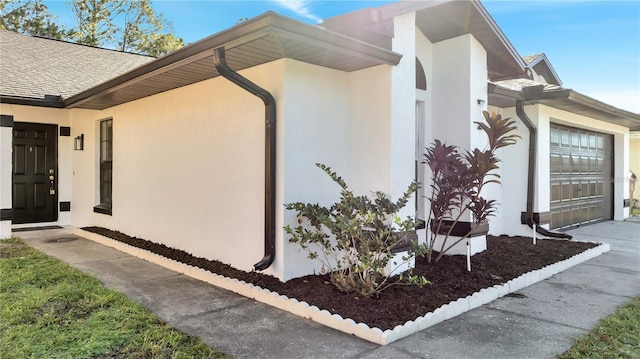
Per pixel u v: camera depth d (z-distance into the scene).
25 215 8.38
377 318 3.42
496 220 7.67
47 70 9.05
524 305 4.11
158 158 6.25
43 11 20.75
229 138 4.98
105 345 2.94
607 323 3.58
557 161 8.65
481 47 6.17
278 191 4.30
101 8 21.97
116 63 10.70
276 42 3.68
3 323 3.28
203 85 5.37
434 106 6.16
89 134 8.19
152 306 3.87
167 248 5.96
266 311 3.77
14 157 8.22
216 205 5.19
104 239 6.77
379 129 4.60
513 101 7.34
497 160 5.12
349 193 3.99
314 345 3.08
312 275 4.54
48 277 4.59
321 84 4.59
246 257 4.77
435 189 5.31
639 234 8.61
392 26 4.54
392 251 4.43
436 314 3.58
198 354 2.86
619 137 11.12
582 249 6.45
